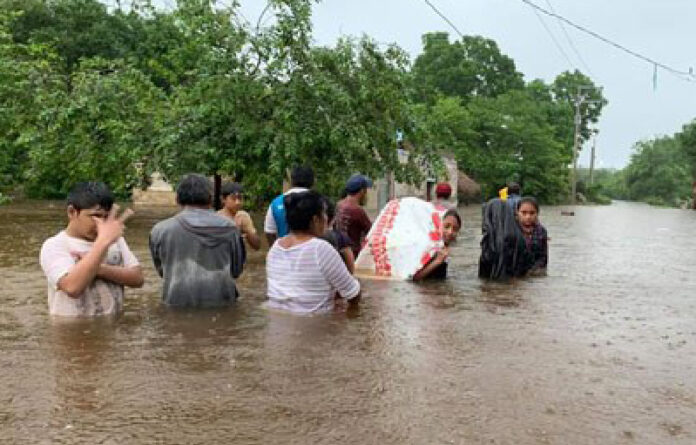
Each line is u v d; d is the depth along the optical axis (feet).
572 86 286.66
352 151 49.08
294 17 48.21
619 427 10.59
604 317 19.07
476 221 78.79
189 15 48.57
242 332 16.28
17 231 43.96
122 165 54.13
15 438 9.87
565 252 40.37
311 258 18.75
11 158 63.00
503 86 242.78
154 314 18.12
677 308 20.90
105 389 12.01
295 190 25.44
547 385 12.59
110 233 17.44
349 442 9.86
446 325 17.43
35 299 20.22
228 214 28.37
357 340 15.64
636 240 53.01
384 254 26.55
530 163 199.21
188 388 12.10
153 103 51.49
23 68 52.75
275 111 47.34
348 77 50.14
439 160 54.19
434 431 10.31
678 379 13.15
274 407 11.21
